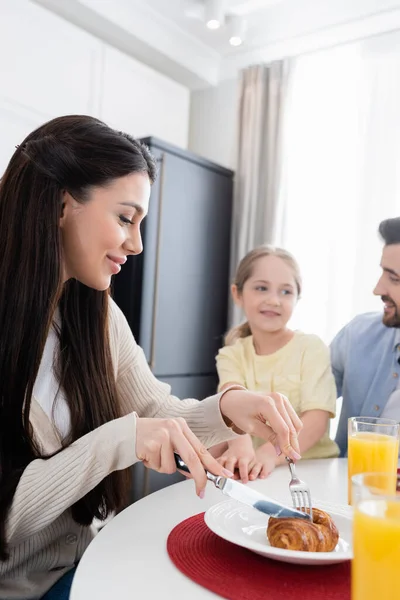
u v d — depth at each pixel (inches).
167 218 98.0
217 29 108.6
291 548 24.2
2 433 32.9
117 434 29.2
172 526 30.3
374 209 99.1
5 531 28.4
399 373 56.6
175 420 29.7
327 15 103.1
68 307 37.9
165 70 118.0
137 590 22.5
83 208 34.2
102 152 33.9
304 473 44.2
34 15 86.1
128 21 101.2
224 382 62.3
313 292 106.7
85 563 25.0
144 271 92.6
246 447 44.9
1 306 33.3
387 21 99.3
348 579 23.5
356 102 103.8
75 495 28.8
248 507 31.1
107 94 99.3
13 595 31.2
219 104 123.8
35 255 33.2
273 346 65.0
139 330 91.7
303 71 110.3
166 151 98.5
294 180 110.3
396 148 98.3
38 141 34.2
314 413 55.7
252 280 64.7
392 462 36.1
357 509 18.5
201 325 106.0
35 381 34.1
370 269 98.3
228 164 121.0
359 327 62.4
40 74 87.6
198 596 22.1
